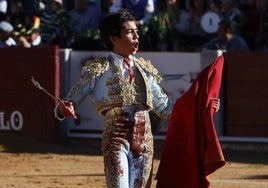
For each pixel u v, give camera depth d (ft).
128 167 33.37
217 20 91.20
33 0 102.12
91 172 65.72
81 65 85.10
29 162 71.72
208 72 34.42
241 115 82.53
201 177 34.42
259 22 93.56
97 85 33.91
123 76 33.71
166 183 34.83
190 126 34.32
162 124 82.89
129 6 92.68
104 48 89.51
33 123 85.15
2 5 100.27
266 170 67.41
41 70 84.74
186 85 81.92
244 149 82.33
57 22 93.97
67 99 33.86
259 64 81.97
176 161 34.63
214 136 33.96
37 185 59.00
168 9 92.17
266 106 81.97
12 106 85.81
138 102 33.78
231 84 82.58
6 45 90.38
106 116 33.73
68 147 82.94
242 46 86.84
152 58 82.43
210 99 34.22
